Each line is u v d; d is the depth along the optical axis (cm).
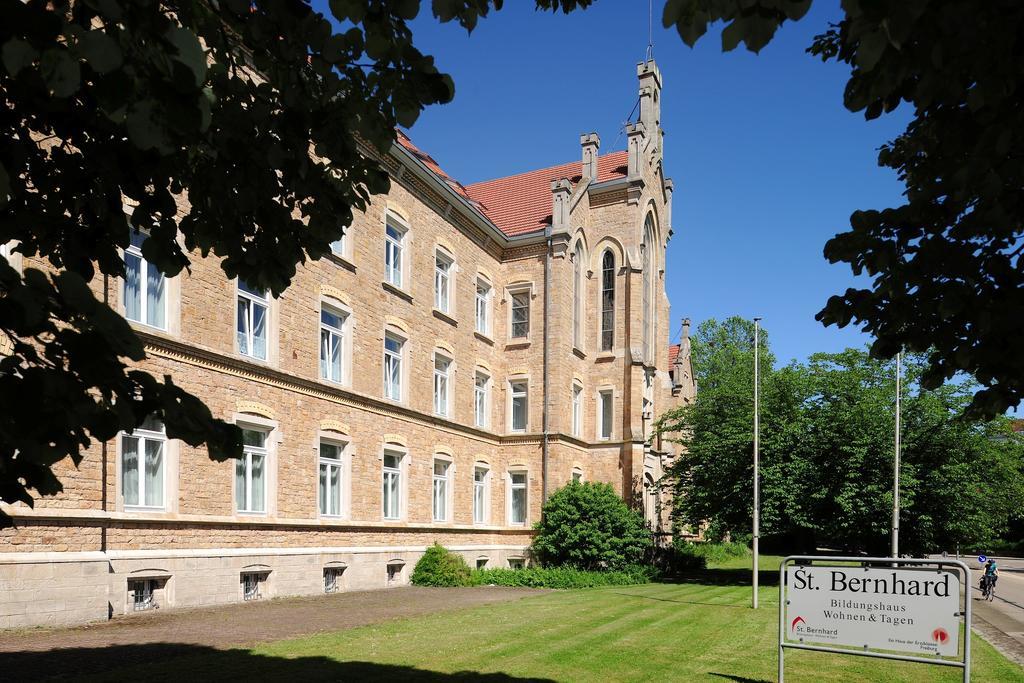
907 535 3023
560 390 3152
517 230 3397
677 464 3312
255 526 1773
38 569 1209
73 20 296
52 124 386
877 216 521
